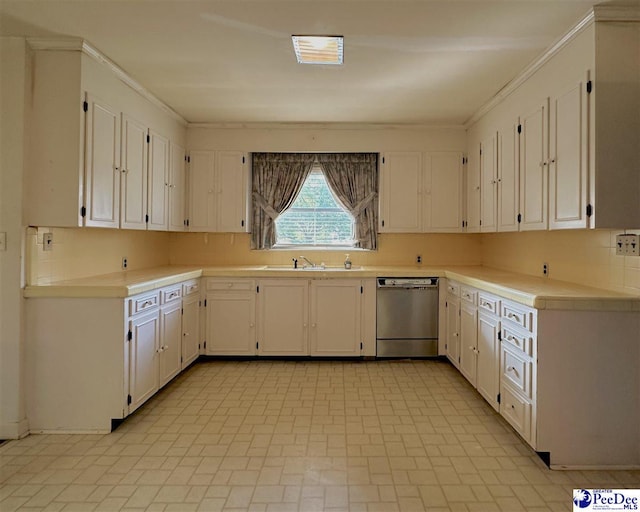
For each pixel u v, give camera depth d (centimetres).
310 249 444
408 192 421
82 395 248
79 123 245
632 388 211
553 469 210
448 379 341
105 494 188
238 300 388
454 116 388
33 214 245
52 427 248
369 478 201
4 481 198
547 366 210
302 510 177
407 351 390
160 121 358
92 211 258
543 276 311
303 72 288
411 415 272
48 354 247
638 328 210
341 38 239
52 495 187
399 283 386
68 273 282
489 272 362
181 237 444
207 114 386
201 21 221
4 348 241
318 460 217
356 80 301
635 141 207
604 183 207
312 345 388
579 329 210
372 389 319
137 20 221
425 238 443
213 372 359
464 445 233
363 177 438
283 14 214
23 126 239
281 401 295
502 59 263
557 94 242
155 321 292
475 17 215
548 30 226
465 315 328
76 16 217
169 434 246
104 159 271
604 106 207
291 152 432
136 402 264
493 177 344
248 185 430
